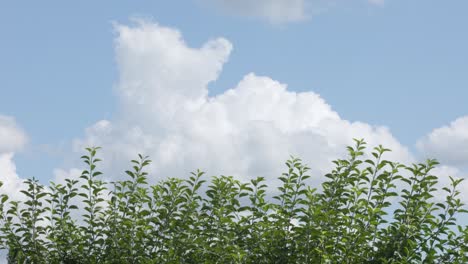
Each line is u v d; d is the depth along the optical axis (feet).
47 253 33.65
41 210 33.55
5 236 33.14
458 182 29.66
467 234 28.68
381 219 29.78
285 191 31.78
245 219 30.76
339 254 29.40
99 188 33.19
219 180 33.09
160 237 31.30
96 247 32.86
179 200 32.35
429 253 28.55
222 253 28.94
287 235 30.55
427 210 30.17
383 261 28.50
